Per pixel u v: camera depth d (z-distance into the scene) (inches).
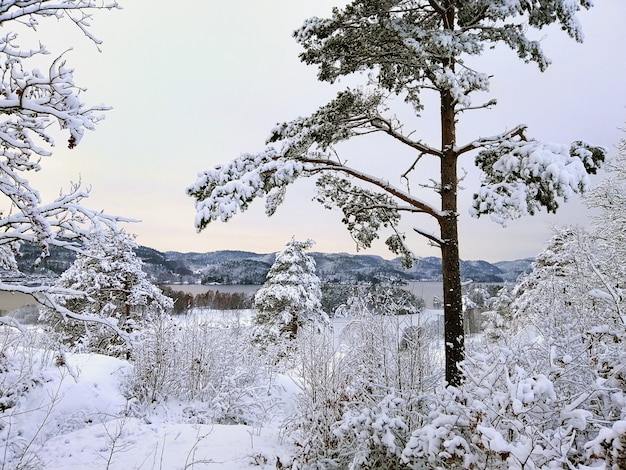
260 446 260.1
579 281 344.5
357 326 307.9
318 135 286.5
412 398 205.2
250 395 393.4
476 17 268.2
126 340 280.4
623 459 99.7
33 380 345.4
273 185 265.6
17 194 230.8
